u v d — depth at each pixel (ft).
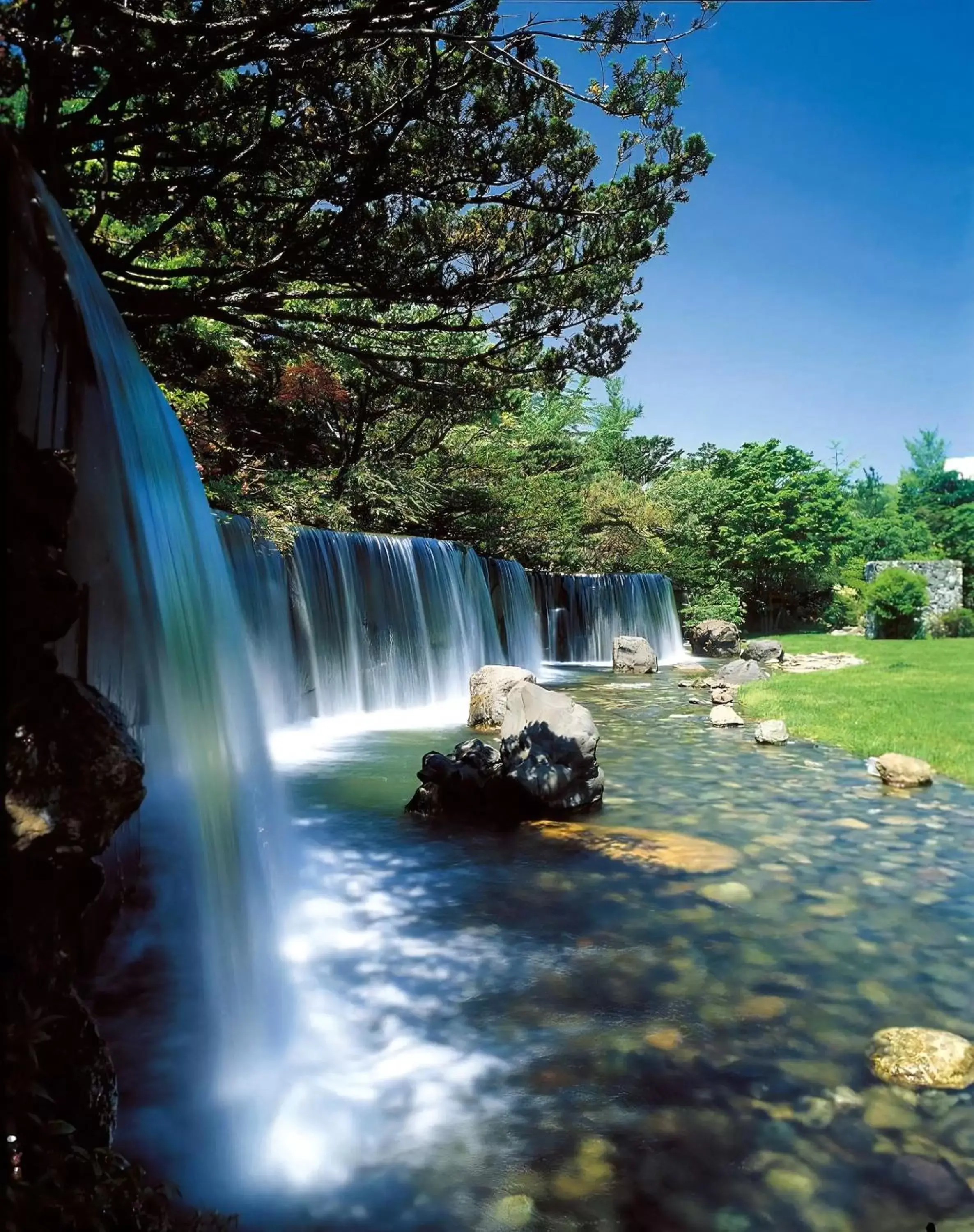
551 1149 12.05
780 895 22.03
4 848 8.33
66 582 9.57
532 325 33.68
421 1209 10.93
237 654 20.29
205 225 29.73
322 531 51.19
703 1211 10.81
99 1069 10.26
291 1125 12.64
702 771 36.83
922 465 245.24
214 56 19.81
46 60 16.69
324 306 46.60
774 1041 14.94
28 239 10.39
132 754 9.62
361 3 21.74
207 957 15.21
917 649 94.32
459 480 89.20
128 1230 9.02
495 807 29.66
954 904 21.40
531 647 84.17
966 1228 10.48
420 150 27.17
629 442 190.70
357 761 39.09
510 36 22.70
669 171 29.22
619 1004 16.28
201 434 51.26
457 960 18.20
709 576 124.16
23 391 10.07
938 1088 13.43
